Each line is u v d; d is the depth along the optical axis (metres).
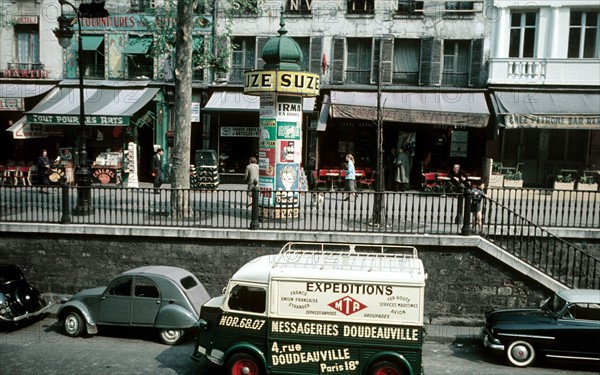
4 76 24.17
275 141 14.16
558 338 9.65
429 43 22.55
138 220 12.80
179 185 14.55
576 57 21.55
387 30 22.75
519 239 12.49
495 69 21.69
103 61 24.14
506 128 20.39
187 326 10.48
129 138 23.67
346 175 18.53
